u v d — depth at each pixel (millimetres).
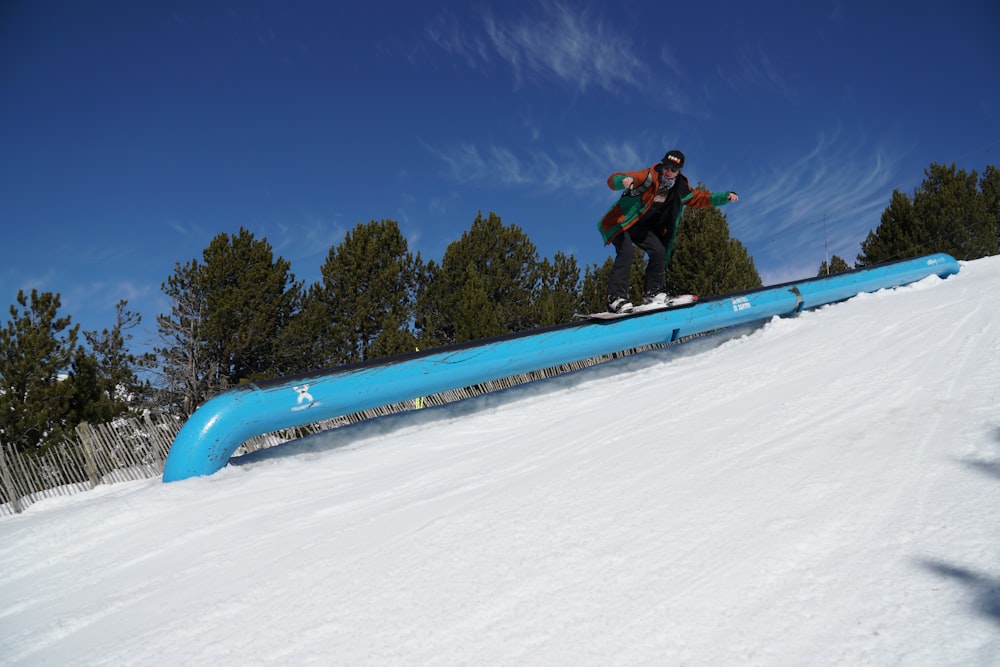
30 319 19531
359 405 6965
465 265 32031
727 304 9438
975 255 30016
